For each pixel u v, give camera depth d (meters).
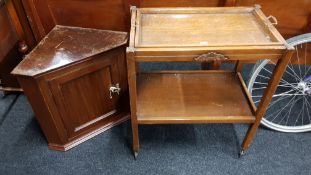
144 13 1.13
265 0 1.29
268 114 1.58
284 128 1.45
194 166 1.31
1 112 1.59
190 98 1.25
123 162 1.33
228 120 1.16
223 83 1.35
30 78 1.05
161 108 1.20
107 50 1.17
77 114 1.31
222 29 1.04
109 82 1.30
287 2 1.29
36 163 1.32
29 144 1.41
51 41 1.23
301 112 1.59
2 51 1.34
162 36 0.99
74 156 1.35
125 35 1.28
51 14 1.33
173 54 0.91
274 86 1.01
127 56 0.89
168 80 1.36
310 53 1.49
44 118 1.23
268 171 1.29
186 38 0.98
